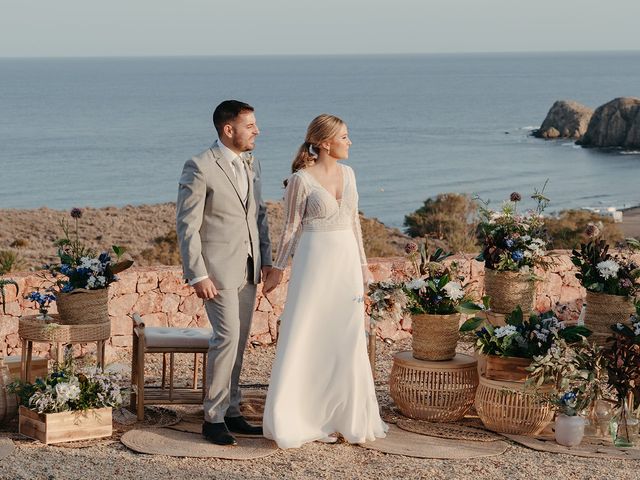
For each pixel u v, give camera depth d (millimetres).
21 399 5402
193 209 5086
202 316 7871
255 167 5410
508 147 102375
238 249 5215
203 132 123000
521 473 4855
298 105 192875
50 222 27406
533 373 5375
